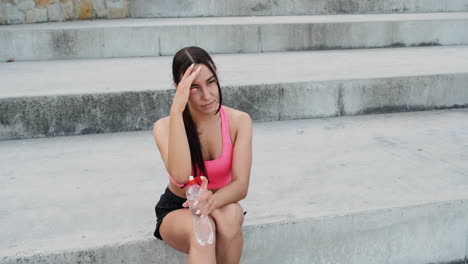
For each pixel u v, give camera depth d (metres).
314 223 2.66
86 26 6.34
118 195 3.02
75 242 2.47
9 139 4.11
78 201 2.94
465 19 7.12
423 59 5.85
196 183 2.16
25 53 6.08
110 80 4.74
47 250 2.40
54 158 3.68
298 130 4.30
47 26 6.41
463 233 2.91
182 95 2.12
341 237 2.73
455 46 7.05
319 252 2.72
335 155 3.67
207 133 2.29
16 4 6.69
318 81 4.59
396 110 4.84
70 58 6.18
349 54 6.36
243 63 5.69
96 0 7.14
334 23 6.72
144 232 2.56
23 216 2.76
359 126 4.40
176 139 2.16
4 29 6.04
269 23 6.55
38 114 4.12
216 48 6.49
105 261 2.46
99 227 2.62
